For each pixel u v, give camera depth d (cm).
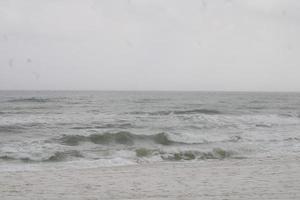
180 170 1005
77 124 2430
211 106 4856
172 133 1870
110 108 4169
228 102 6300
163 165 1109
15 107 4062
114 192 727
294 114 3394
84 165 1138
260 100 7494
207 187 765
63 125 2367
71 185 803
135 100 6738
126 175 930
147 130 2164
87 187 780
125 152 1381
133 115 3095
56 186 793
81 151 1400
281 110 4150
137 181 844
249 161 1184
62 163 1172
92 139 1722
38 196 700
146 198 671
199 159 1285
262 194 691
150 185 795
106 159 1223
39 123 2423
